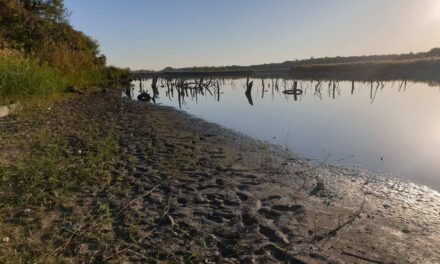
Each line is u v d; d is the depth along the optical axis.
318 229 5.52
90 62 32.81
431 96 28.02
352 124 15.75
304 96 33.28
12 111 14.48
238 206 6.31
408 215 6.20
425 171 8.77
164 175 7.84
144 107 21.00
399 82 46.75
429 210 6.44
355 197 7.03
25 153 8.62
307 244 5.07
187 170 8.36
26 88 16.56
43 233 4.98
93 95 25.59
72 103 20.14
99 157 8.45
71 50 30.78
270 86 49.22
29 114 14.58
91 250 4.64
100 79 34.81
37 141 9.67
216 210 6.09
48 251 4.50
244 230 5.40
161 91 44.06
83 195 6.44
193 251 4.76
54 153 8.64
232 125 15.81
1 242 4.64
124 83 41.28
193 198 6.59
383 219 6.00
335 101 27.00
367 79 54.53
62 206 5.93
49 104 18.00
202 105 25.42
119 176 7.56
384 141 12.08
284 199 6.75
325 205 6.55
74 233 4.94
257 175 8.20
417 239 5.32
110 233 5.12
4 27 25.53
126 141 11.17
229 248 4.89
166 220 5.61
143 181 7.42
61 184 6.73
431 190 7.48
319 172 8.65
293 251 4.86
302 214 6.09
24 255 4.33
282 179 8.01
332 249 4.95
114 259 4.47
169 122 15.74
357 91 36.38
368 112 19.66
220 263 4.52
